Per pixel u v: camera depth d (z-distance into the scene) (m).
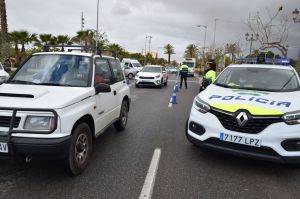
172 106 11.40
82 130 4.33
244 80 6.04
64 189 3.89
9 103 3.76
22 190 3.82
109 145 5.88
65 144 3.80
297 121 4.32
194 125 5.03
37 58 5.32
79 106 4.29
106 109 5.53
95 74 5.15
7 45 19.73
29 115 3.71
